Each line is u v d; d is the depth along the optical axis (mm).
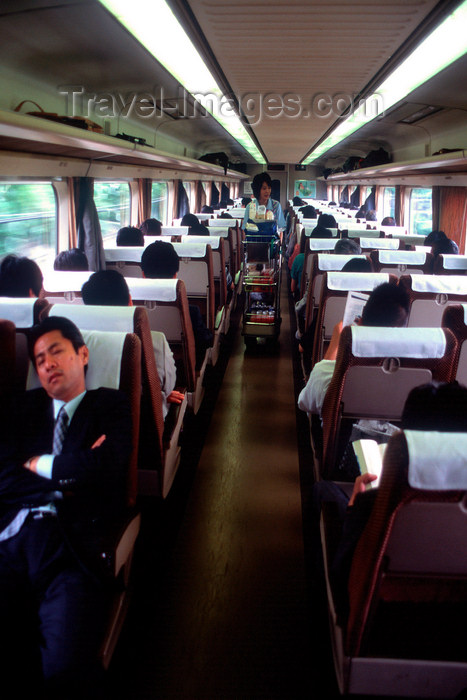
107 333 2303
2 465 2053
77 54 4430
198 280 5387
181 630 2443
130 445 2162
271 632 2443
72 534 2012
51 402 2207
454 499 1438
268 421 4770
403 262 5613
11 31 3750
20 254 5410
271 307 6727
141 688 2145
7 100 4457
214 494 3586
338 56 4223
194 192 15609
